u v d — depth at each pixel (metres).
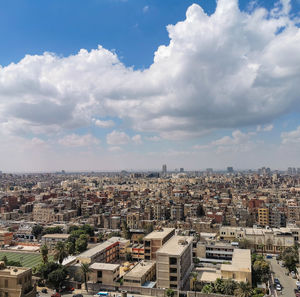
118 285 173.88
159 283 174.00
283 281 195.38
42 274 179.75
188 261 198.00
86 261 197.62
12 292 142.75
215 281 166.25
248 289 152.50
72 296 166.75
